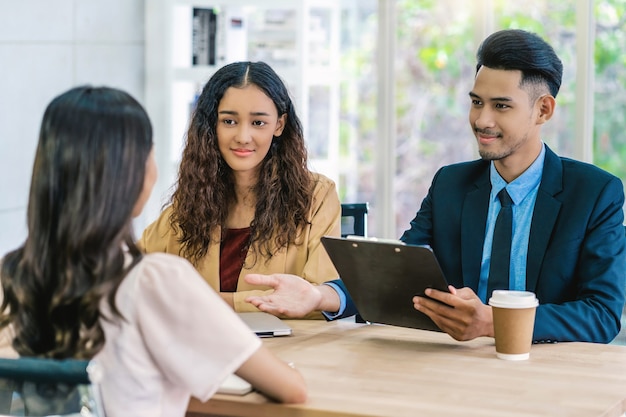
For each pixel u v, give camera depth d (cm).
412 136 561
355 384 202
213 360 171
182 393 177
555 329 239
